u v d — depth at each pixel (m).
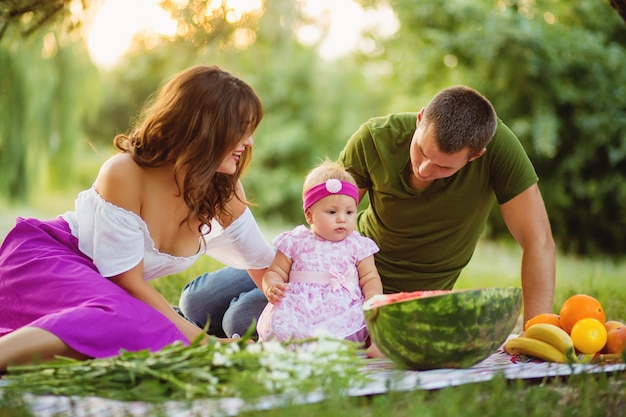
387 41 15.91
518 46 12.55
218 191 3.81
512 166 4.05
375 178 4.26
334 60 20.53
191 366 2.85
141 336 3.28
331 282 3.90
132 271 3.63
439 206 4.18
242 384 2.64
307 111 20.42
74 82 14.30
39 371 2.96
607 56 12.52
